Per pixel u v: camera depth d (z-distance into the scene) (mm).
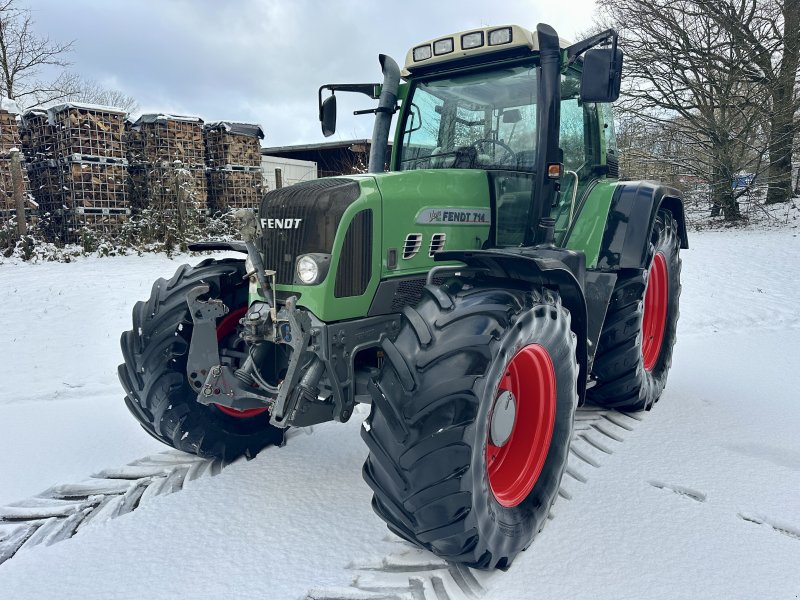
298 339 2211
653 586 1989
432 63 3219
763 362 4727
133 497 2648
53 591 2002
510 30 2861
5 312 6648
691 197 17391
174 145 12836
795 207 16188
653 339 3957
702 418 3523
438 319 2053
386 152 3445
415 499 1922
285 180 19844
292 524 2408
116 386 4320
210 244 2830
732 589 1963
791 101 15594
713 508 2484
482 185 2854
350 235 2285
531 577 2062
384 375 2012
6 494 2707
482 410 1964
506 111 3084
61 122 11562
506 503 2238
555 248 2627
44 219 12070
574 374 2484
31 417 3680
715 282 8297
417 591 1979
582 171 3486
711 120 15914
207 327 2539
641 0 16438
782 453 3020
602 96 2576
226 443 2971
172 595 1967
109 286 8102
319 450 3168
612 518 2430
